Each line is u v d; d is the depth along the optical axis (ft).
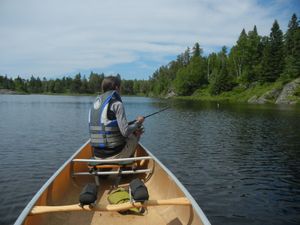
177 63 419.54
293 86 192.13
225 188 27.99
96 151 15.40
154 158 16.81
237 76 281.95
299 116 98.22
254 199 25.53
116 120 14.76
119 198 13.26
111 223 12.42
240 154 41.65
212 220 21.79
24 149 42.91
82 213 13.02
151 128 67.97
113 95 15.02
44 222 11.32
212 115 103.04
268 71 230.27
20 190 26.58
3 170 32.35
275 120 85.81
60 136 54.75
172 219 12.49
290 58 213.87
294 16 253.03
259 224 21.31
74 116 96.17
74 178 16.15
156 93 422.00
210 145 47.88
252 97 214.28
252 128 68.64
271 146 47.42
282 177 31.48
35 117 91.97
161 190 15.07
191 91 323.37
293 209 23.68
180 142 50.26
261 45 269.64
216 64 336.29
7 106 153.99
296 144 49.21
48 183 12.60
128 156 15.75
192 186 28.40
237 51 280.31
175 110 128.36
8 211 22.63
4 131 60.49
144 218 12.78
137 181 11.80
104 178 16.70
